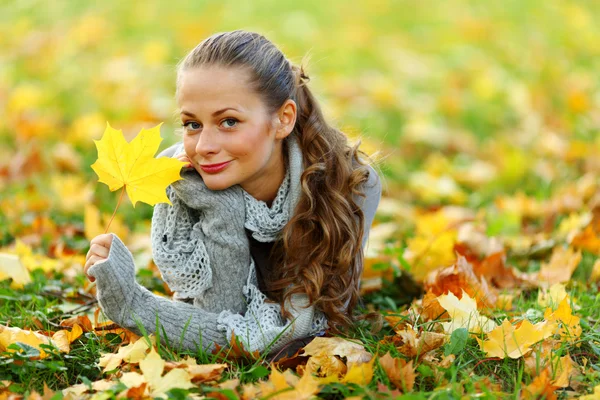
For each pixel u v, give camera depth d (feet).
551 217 14.98
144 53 25.95
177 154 9.67
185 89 8.80
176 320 9.23
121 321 9.13
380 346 9.32
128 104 21.79
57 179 16.31
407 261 12.89
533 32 31.12
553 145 19.81
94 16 30.76
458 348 9.04
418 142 20.89
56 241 13.87
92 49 27.53
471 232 13.52
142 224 15.03
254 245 10.02
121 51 27.02
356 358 8.91
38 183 16.53
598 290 11.89
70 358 9.11
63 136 19.90
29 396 7.95
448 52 29.35
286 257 9.55
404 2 36.11
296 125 9.67
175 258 9.26
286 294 9.51
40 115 21.02
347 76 26.53
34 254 13.25
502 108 23.88
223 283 9.43
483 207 16.99
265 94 8.91
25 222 14.60
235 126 8.77
